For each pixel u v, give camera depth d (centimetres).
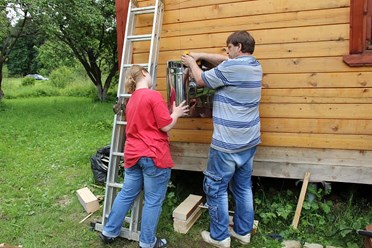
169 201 357
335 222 307
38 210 356
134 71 275
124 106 317
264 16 309
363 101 290
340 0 284
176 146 362
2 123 838
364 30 279
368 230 255
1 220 335
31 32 1314
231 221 311
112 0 1360
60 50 1641
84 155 537
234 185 284
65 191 402
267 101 319
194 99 311
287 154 320
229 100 252
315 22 294
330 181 310
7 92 1895
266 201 341
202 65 305
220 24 325
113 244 290
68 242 296
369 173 296
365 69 286
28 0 1031
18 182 430
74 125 821
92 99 1586
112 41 1461
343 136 300
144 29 354
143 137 260
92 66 1523
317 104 304
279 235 296
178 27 342
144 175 265
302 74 304
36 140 659
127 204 277
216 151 262
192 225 316
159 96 262
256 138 266
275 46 309
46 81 2539
